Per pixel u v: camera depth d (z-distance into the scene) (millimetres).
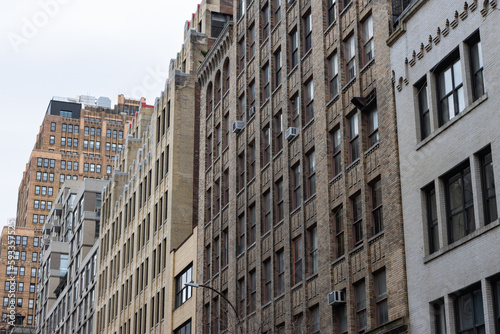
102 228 93312
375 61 38688
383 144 37125
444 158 32500
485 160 30562
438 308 32219
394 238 35250
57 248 128750
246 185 52812
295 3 48625
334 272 40281
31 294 197250
